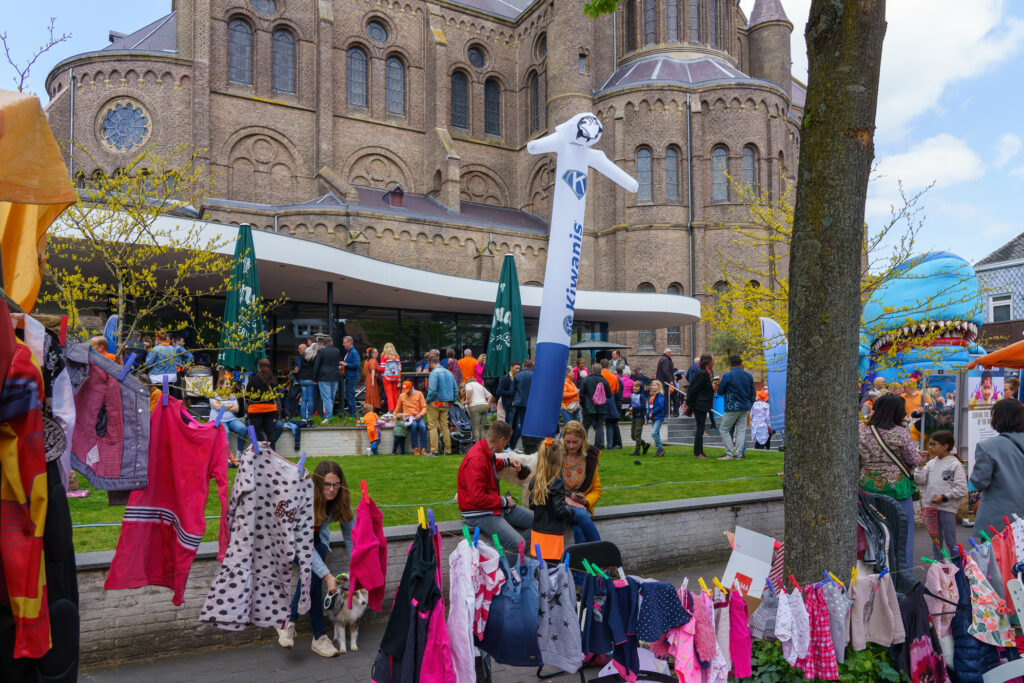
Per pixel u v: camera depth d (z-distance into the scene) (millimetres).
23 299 3107
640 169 35656
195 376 11164
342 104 37000
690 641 3756
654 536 7848
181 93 31438
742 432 13141
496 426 6430
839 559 4371
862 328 12539
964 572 4512
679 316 26938
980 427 10492
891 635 4172
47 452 2711
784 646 3975
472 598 3695
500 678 5070
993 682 4316
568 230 9086
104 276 16641
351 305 23562
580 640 3924
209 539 6539
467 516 6340
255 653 5484
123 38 35094
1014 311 29719
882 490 6242
